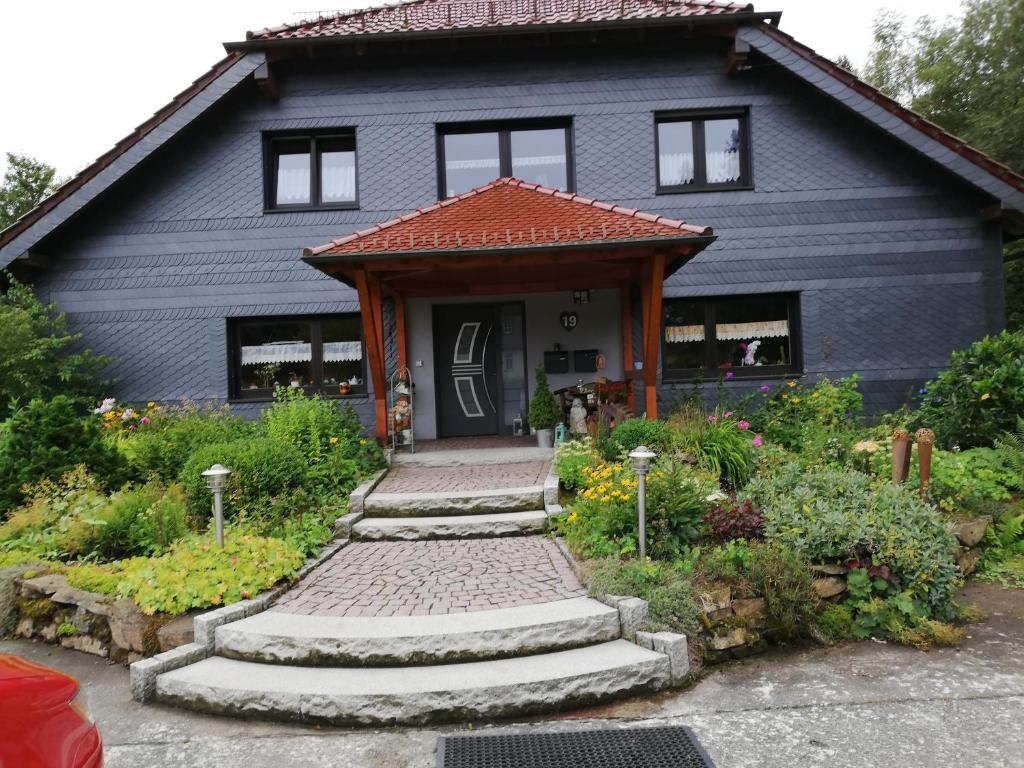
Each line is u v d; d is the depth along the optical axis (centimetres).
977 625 500
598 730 355
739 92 1048
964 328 1026
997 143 1496
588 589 486
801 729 353
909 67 2092
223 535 544
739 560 500
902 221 1035
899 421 908
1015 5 1582
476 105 1058
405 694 370
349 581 526
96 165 971
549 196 862
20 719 210
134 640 443
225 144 1047
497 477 785
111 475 668
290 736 360
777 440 867
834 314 1032
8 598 515
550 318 1102
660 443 754
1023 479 675
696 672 420
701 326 1062
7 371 901
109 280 1034
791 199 1041
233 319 1055
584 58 1057
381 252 765
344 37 988
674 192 1048
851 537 497
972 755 325
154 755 341
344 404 1042
